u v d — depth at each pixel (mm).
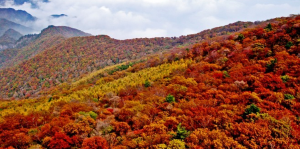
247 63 29578
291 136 11664
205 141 11688
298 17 38844
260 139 11070
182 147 11570
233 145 10969
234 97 19047
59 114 26656
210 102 19422
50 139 16812
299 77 19875
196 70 33938
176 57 52562
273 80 20719
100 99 35625
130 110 22578
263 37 37938
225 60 34031
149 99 25641
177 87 26969
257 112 14258
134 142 14391
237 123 13391
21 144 17516
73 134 18125
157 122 17219
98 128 19047
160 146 12008
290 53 27828
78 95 42781
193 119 16250
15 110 36219
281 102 16609
